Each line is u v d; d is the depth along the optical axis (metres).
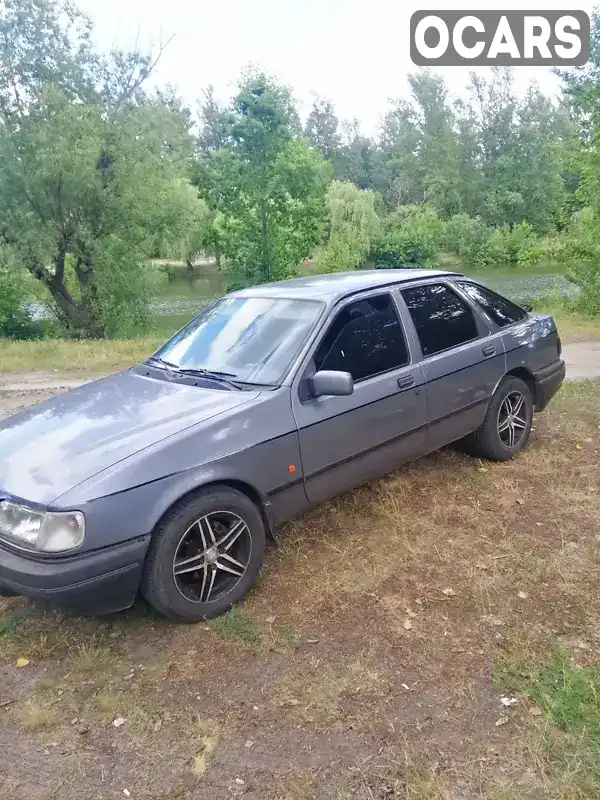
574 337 13.30
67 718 2.79
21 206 20.23
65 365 11.82
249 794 2.36
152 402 3.75
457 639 3.16
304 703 2.79
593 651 3.03
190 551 3.32
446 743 2.54
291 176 25.59
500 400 5.16
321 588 3.65
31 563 2.96
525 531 4.20
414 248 39.62
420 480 5.02
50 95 19.39
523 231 47.50
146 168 21.83
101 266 21.97
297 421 3.71
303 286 4.57
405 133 70.19
